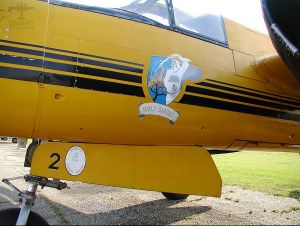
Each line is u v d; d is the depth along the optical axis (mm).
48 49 2770
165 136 3283
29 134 2898
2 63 2652
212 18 3803
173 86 3201
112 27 3055
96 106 2893
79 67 2834
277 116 3990
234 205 5016
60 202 4973
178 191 3098
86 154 2965
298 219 4266
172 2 3498
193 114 3328
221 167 10008
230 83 3621
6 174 7438
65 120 2857
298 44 3184
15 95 2674
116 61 2971
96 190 5980
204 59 3480
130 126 3074
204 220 4164
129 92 2994
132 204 4980
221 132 3578
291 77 3830
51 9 2887
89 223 3912
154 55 3152
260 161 12203
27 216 2678
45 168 2816
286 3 3260
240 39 3947
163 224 3953
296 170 9266
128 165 3061
